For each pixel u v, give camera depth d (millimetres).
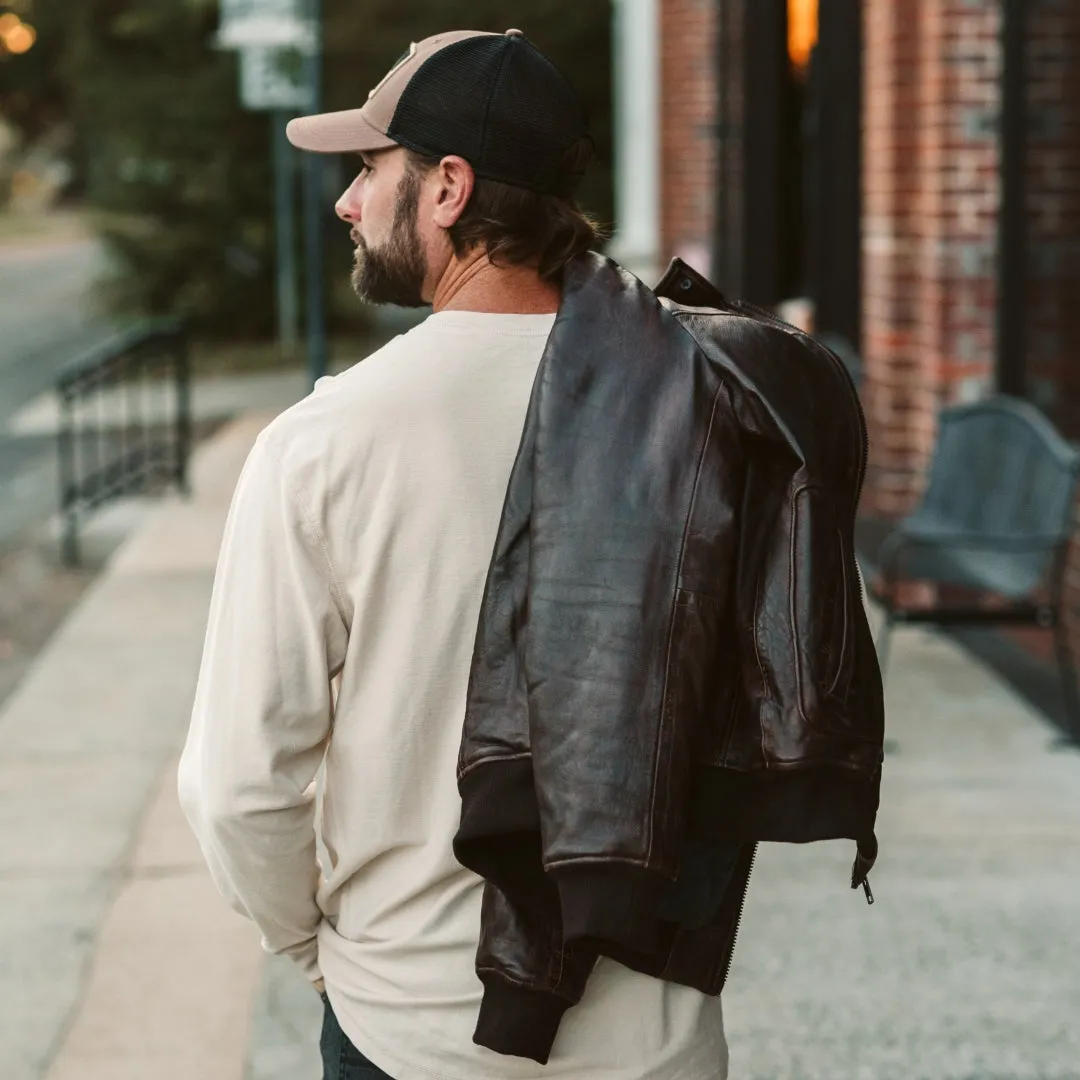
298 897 2123
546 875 1934
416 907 2049
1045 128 7637
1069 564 7570
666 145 16984
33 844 5934
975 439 6969
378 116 2055
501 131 2021
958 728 6668
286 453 1988
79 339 26922
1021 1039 4246
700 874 1975
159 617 9445
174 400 19844
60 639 8961
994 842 5508
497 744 1890
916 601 8203
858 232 10328
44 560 11531
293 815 2039
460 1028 2025
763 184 11719
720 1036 2137
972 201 8164
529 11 28141
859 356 10328
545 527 1880
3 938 5133
